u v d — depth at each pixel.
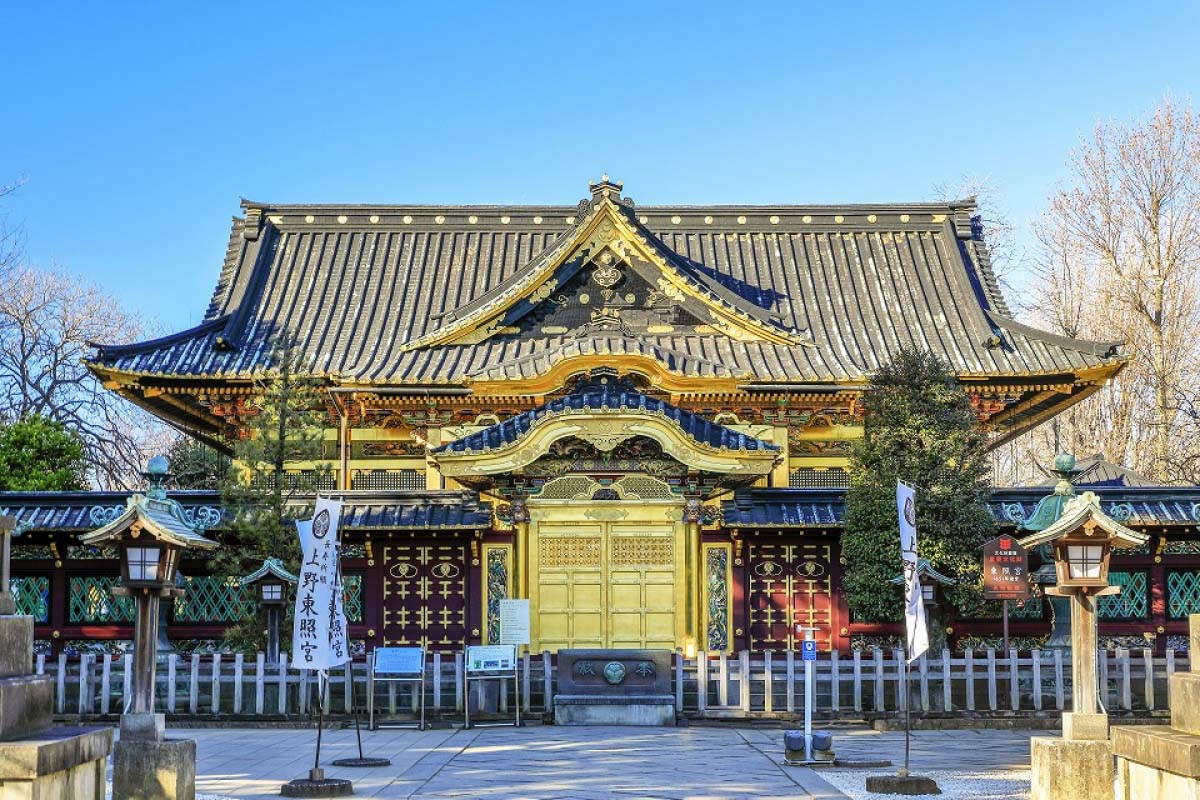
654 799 17.95
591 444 32.16
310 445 33.75
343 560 33.75
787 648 33.09
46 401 71.75
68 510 33.81
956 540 30.61
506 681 28.84
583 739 25.30
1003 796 18.30
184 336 42.47
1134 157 61.81
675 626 32.38
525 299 44.22
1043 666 28.48
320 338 44.84
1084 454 66.56
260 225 49.50
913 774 20.05
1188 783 12.39
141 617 17.28
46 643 33.59
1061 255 64.50
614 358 38.66
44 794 12.01
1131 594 33.22
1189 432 61.69
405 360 43.00
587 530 32.75
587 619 32.47
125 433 75.31
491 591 32.97
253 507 32.62
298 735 26.28
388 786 19.17
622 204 44.41
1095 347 41.22
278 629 29.70
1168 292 60.84
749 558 33.25
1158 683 28.55
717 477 32.28
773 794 18.41
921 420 31.27
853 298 47.00
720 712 28.23
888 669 28.70
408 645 33.34
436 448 32.22
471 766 21.36
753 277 48.12
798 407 41.88
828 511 33.31
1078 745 16.62
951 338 44.69
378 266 48.75
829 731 27.23
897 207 50.09
